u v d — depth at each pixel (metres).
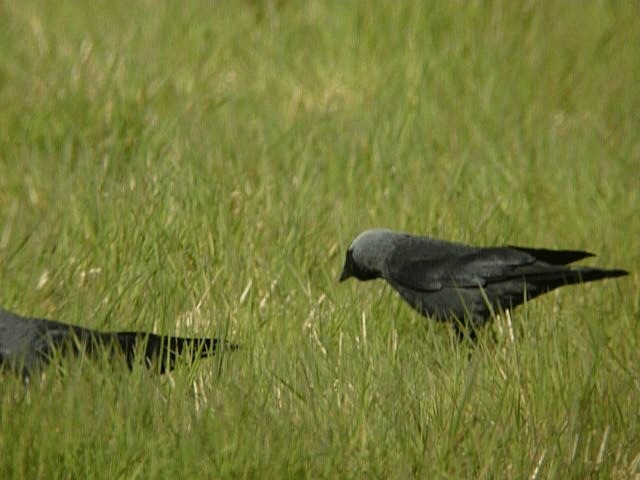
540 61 17.23
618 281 11.70
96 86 15.29
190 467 8.05
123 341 9.62
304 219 12.36
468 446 8.62
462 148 14.54
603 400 9.17
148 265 11.25
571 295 11.52
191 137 14.26
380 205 13.01
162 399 8.77
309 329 10.41
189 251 11.70
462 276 10.88
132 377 8.97
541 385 9.23
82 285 11.20
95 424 8.41
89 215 12.09
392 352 9.94
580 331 10.46
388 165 13.64
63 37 17.19
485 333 10.52
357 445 8.48
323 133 14.66
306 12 18.17
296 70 16.91
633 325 10.80
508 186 13.58
